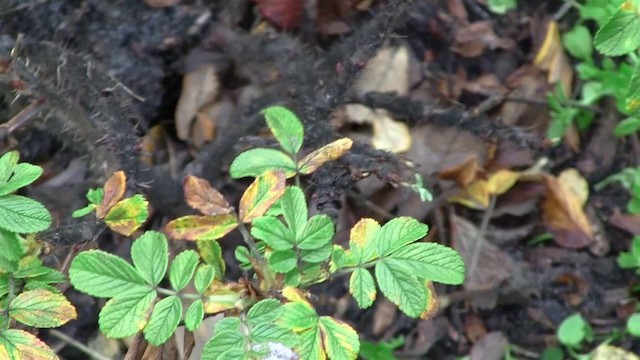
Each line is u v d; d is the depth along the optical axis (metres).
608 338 1.25
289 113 0.87
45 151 1.21
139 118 1.16
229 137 1.16
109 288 0.78
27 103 1.10
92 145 1.05
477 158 1.26
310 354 0.78
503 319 1.27
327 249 0.82
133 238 1.17
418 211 1.25
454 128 1.20
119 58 1.20
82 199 1.17
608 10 1.11
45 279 0.84
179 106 1.28
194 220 0.81
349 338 0.79
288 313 0.78
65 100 1.00
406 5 1.04
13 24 1.11
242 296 0.82
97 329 1.20
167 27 1.23
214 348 0.77
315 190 1.02
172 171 1.26
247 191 0.81
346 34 1.29
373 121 1.23
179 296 0.80
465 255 1.27
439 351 1.25
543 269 1.28
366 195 1.24
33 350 0.79
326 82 1.08
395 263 0.80
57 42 1.12
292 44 1.17
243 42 1.21
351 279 0.81
